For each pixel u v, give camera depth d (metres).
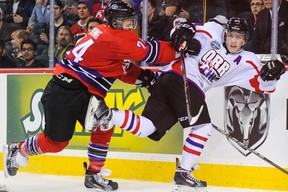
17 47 10.55
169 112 6.80
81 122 6.64
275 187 7.38
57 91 6.48
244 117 7.54
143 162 8.12
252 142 7.51
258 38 9.02
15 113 9.16
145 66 8.52
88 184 7.16
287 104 7.31
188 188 6.79
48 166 8.85
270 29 8.93
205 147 7.75
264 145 7.44
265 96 7.43
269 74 6.66
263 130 7.45
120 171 8.30
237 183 7.56
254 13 9.03
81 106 6.51
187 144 6.77
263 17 8.95
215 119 7.72
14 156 6.87
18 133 9.13
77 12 10.08
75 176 8.61
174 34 6.47
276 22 7.59
